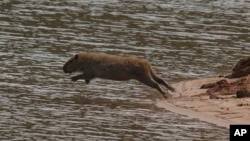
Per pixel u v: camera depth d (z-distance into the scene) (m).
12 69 82.94
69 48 95.75
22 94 73.38
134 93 76.56
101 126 64.38
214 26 118.38
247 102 69.50
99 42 100.44
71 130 62.88
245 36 111.94
